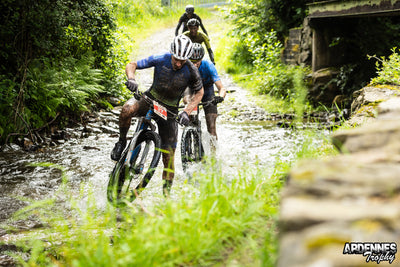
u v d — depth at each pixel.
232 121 9.77
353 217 1.11
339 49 11.45
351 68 10.66
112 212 3.31
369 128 1.92
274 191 3.24
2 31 7.64
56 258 3.04
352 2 9.29
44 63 8.95
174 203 2.76
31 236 3.62
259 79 13.00
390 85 6.61
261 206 2.80
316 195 1.28
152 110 4.28
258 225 2.59
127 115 4.25
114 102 10.92
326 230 1.07
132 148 4.15
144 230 2.22
